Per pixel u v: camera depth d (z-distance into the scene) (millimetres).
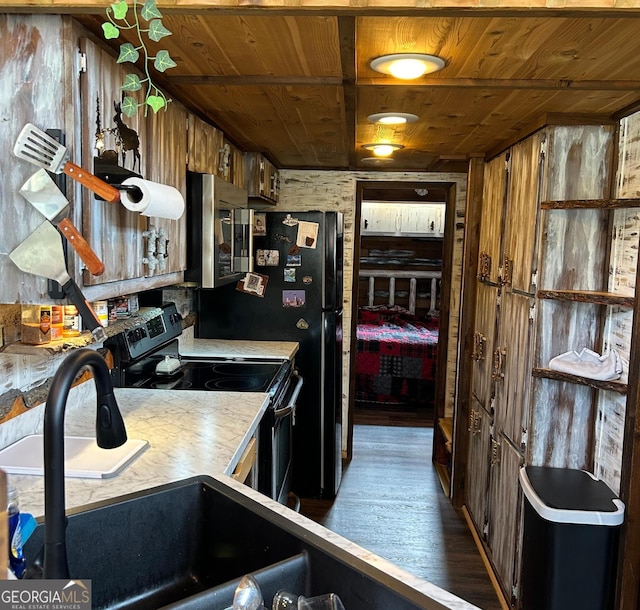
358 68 1810
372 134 2914
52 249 1303
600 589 2037
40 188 1285
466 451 3572
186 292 3498
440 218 6613
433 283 6824
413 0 1237
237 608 913
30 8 1271
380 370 5859
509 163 2863
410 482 3961
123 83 1595
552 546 2041
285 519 1195
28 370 1754
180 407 2191
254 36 1499
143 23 1406
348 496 3699
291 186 4320
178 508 1369
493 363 2980
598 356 2285
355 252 4328
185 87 2008
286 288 3541
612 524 2004
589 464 2412
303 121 2605
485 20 1369
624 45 1535
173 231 2057
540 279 2355
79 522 1214
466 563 2949
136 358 2486
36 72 1322
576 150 2328
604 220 2338
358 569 1003
